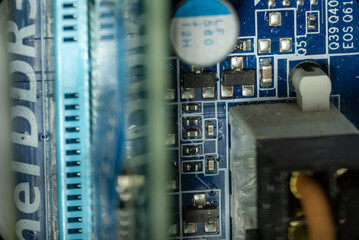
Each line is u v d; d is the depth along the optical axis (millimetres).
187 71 91
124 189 82
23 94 92
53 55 91
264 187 82
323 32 92
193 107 92
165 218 83
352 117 94
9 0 91
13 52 92
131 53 82
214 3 86
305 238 83
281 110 89
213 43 87
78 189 88
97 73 85
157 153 83
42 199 93
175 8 86
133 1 82
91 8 86
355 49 93
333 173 82
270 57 92
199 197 93
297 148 82
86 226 88
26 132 92
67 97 87
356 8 92
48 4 91
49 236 93
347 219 83
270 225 82
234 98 92
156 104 82
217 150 93
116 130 82
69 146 87
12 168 93
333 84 93
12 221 93
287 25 92
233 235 93
